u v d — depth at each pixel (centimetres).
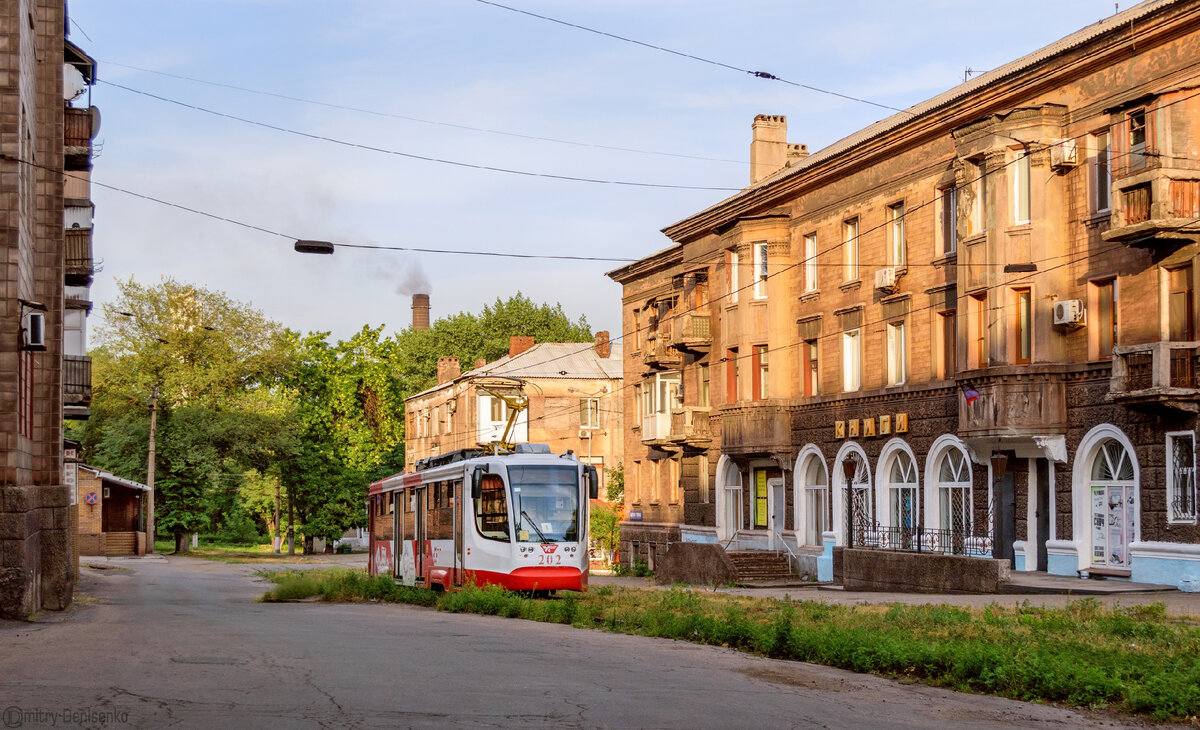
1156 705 1118
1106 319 2783
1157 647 1491
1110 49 2702
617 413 7206
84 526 6762
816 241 3950
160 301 7369
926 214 3375
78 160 3325
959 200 3117
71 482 3656
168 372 7175
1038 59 2911
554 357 7406
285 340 7656
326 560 6775
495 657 1465
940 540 3262
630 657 1515
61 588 2408
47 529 2403
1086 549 2800
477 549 2773
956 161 3128
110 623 1998
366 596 3162
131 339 7262
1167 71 2573
